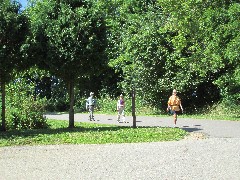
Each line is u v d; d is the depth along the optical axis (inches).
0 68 652.1
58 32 693.9
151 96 1273.4
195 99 1283.2
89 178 301.4
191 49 1159.0
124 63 1429.6
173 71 1203.2
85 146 496.7
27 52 666.2
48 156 416.5
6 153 442.6
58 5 725.9
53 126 839.1
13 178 303.6
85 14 708.0
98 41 708.0
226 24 916.6
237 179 293.6
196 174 312.2
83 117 1207.6
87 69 726.5
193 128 729.0
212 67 1035.3
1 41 650.8
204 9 1007.0
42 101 815.7
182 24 1074.1
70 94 765.3
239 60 922.7
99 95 1804.9
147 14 1374.3
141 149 460.1
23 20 666.2
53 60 695.7
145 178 299.9
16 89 797.9
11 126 748.6
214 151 433.7
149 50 1211.2
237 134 621.0
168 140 550.6
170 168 339.0
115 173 319.6
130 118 1107.9
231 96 1092.5
